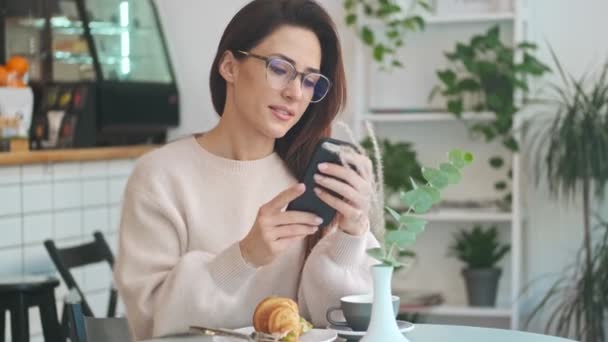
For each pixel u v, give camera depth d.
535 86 4.84
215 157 2.28
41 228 4.39
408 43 4.96
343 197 2.01
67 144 4.72
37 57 4.94
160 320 2.07
